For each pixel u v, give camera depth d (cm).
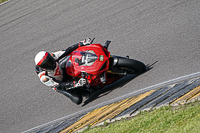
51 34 4372
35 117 3031
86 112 2653
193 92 1942
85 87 2766
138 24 3653
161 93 2200
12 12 5597
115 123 2073
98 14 4303
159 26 3416
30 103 3259
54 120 2831
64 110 2939
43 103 3184
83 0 4934
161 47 3022
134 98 2373
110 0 4538
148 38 3294
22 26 4944
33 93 3394
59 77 2680
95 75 2553
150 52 3030
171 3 3753
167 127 1675
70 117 2731
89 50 2631
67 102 3058
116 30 3756
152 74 2645
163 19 3509
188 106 1822
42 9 5222
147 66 2831
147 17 3703
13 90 3584
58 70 2642
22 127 2966
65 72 2730
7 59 4256
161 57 2861
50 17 4838
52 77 2655
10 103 3394
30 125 2938
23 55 4181
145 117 1925
